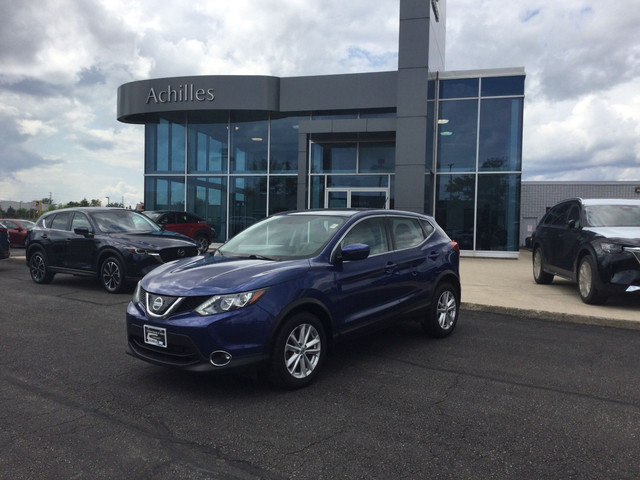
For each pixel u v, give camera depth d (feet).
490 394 13.93
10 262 50.52
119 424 11.87
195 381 14.90
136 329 14.14
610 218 28.07
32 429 11.57
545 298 28.17
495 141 53.98
